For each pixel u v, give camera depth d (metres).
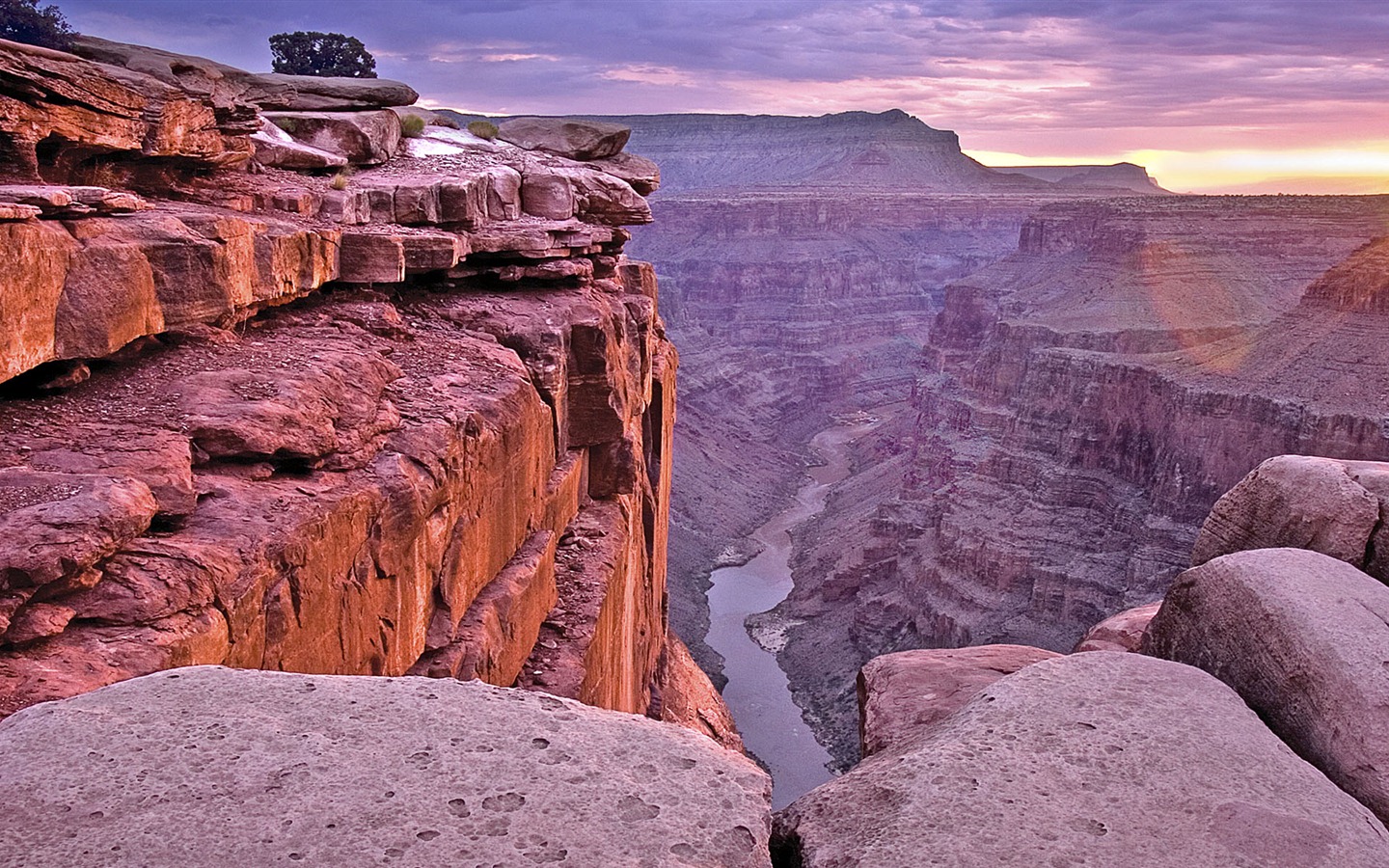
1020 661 9.66
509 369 18.52
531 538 18.45
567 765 4.75
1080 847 4.55
